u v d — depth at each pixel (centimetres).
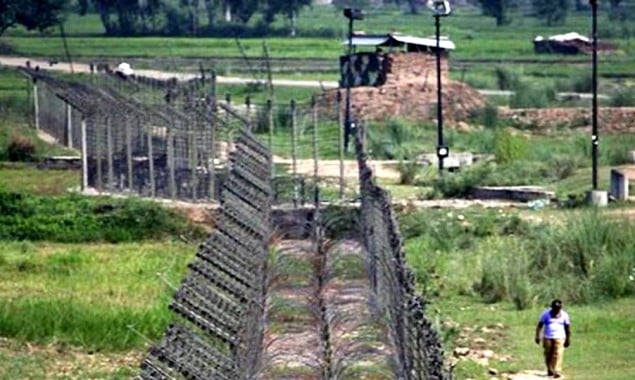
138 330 8669
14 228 13388
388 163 17725
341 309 8056
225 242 9106
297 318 8038
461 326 9400
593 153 14775
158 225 13375
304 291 8744
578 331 9319
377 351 7025
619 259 10675
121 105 14538
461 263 11031
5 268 11575
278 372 7050
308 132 18450
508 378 8138
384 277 8169
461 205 14338
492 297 10369
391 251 7656
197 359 6575
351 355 7000
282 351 7188
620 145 18388
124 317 9050
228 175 12144
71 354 8606
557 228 11506
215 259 8594
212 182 13762
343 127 17288
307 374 7038
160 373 6431
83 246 13025
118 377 8012
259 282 8481
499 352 8756
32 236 13350
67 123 18538
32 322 8975
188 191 14412
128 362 8450
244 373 6712
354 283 9181
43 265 11694
